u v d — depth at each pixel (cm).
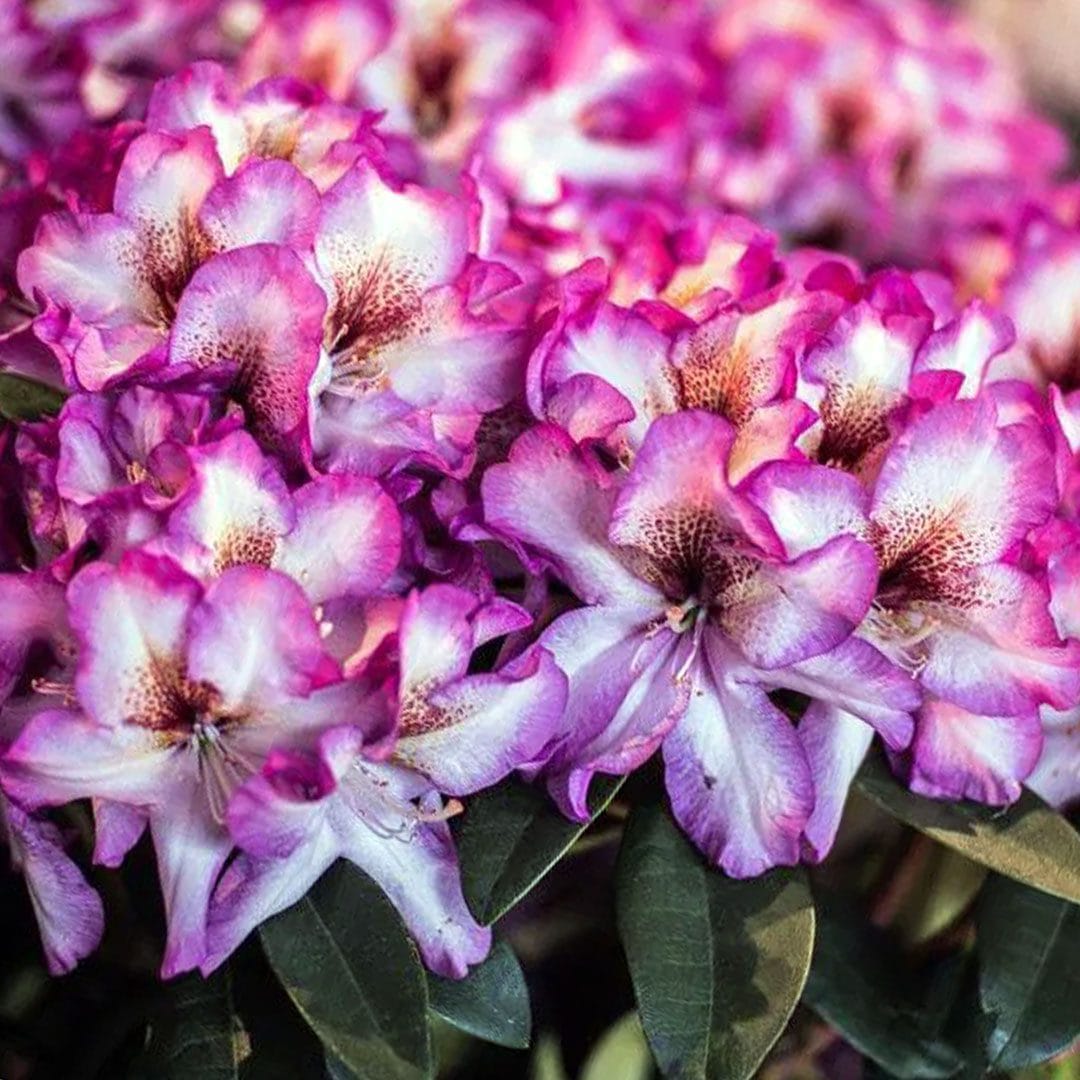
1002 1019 59
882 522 56
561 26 71
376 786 55
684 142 73
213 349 55
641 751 56
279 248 55
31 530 56
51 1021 63
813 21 79
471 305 58
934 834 58
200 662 53
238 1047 57
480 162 65
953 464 56
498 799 57
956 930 65
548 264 66
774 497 55
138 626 53
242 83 67
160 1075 57
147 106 66
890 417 57
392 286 57
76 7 72
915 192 77
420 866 56
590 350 57
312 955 55
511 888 56
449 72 71
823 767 57
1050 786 60
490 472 56
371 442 57
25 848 56
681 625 57
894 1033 62
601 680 56
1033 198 74
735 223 62
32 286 57
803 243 76
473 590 56
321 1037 54
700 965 56
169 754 54
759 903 57
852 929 64
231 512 54
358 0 69
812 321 57
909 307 60
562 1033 67
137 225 57
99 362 56
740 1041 55
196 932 54
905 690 56
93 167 60
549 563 56
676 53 75
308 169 59
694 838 57
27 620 55
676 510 55
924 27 81
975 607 57
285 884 55
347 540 55
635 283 61
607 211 70
